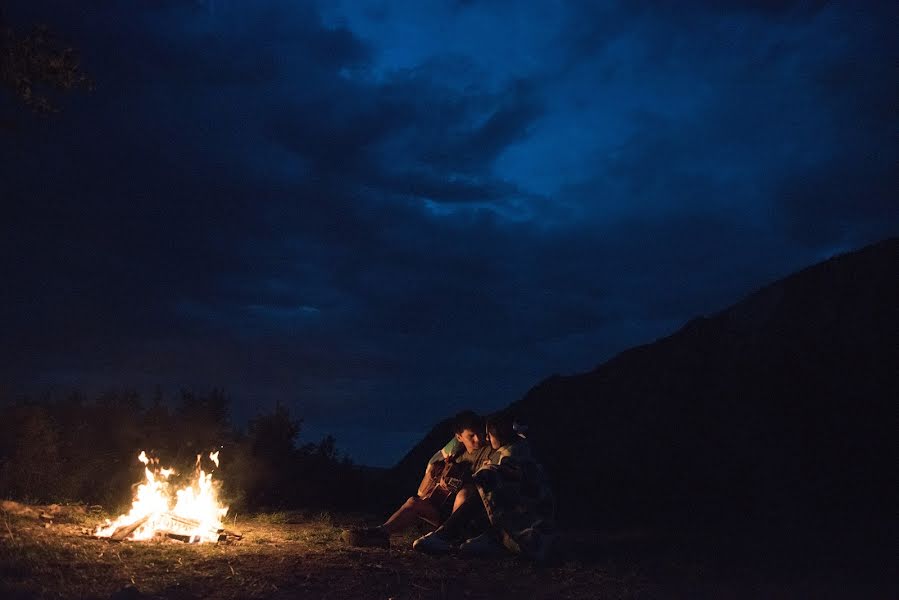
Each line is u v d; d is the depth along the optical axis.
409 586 5.21
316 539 7.40
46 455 9.29
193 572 5.33
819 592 5.30
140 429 10.98
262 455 11.51
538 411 15.20
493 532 6.75
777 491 10.05
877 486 9.43
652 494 11.23
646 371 14.08
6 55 7.23
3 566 5.00
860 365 10.85
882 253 12.10
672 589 5.39
